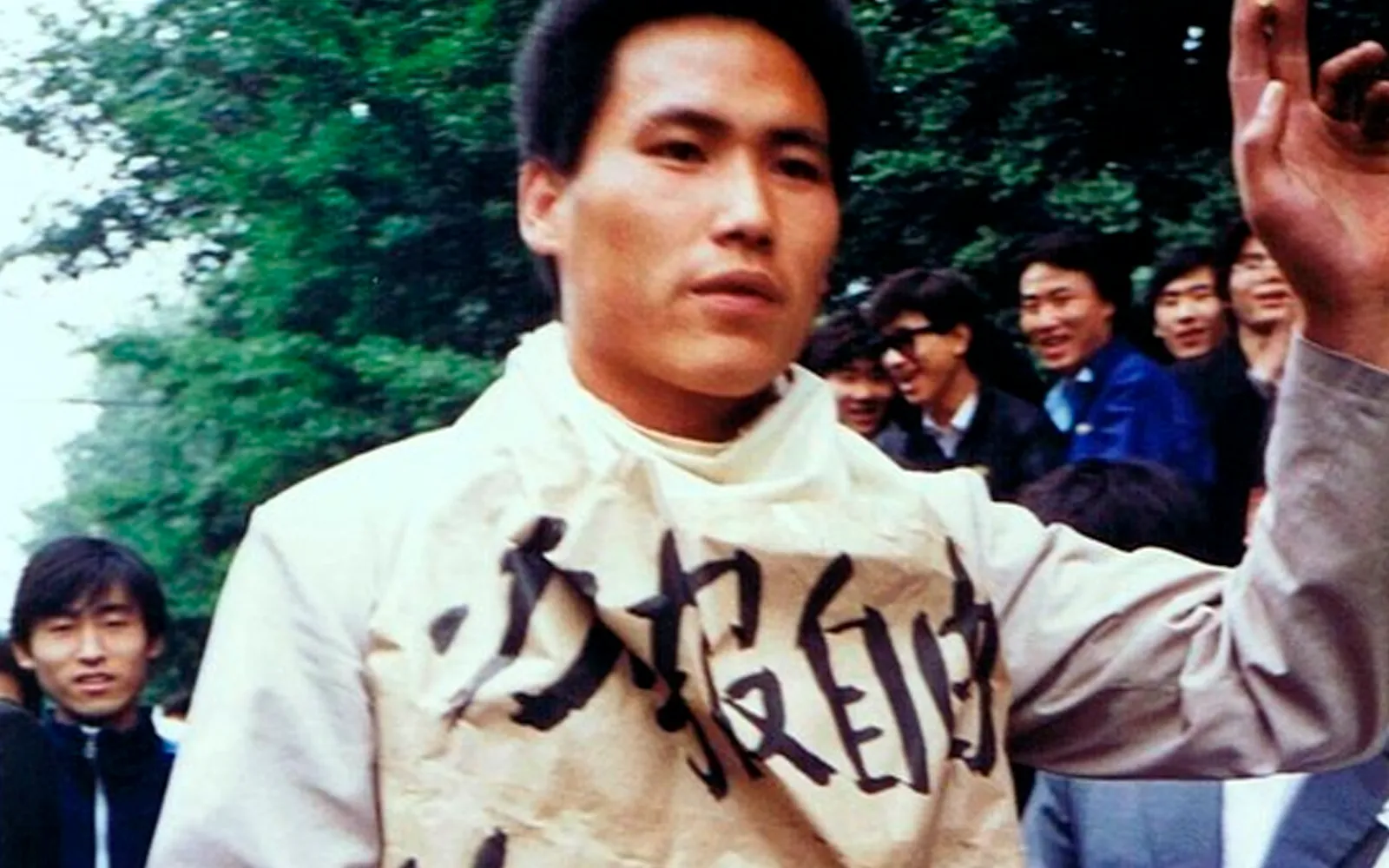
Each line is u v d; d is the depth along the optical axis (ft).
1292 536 7.02
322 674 6.88
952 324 19.90
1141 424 19.66
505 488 6.97
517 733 6.68
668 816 6.70
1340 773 11.27
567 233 7.24
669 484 6.91
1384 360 6.95
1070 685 7.43
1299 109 7.07
